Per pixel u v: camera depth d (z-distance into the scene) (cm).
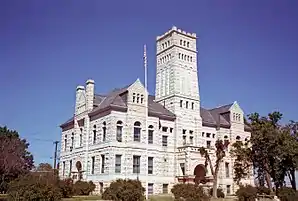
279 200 7125
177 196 6228
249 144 9644
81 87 9300
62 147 9906
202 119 9569
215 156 8862
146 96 8244
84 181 7700
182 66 9344
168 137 8638
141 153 7925
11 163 8988
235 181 8775
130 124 7875
